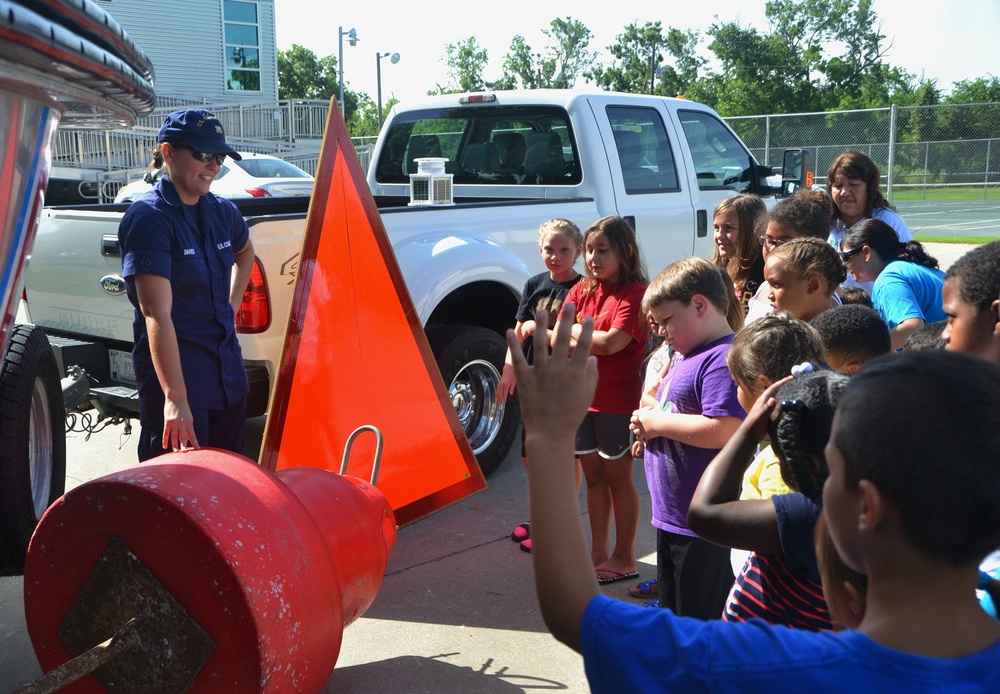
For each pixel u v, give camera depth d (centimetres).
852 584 127
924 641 104
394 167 723
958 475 100
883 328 267
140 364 348
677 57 8506
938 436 101
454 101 671
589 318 130
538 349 131
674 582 287
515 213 544
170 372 323
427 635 345
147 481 239
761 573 199
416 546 429
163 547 235
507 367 441
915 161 2217
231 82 2942
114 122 272
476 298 534
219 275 350
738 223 430
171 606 236
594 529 394
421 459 420
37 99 198
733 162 725
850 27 6906
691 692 108
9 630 355
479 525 454
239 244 373
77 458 548
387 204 664
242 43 2941
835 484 112
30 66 181
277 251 415
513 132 644
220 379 352
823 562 132
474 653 332
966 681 101
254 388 416
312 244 378
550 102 613
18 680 316
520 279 511
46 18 181
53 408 415
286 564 240
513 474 529
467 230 512
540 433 129
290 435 372
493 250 499
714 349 275
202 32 2845
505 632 347
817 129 2222
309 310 377
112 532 240
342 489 295
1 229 200
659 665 111
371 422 400
